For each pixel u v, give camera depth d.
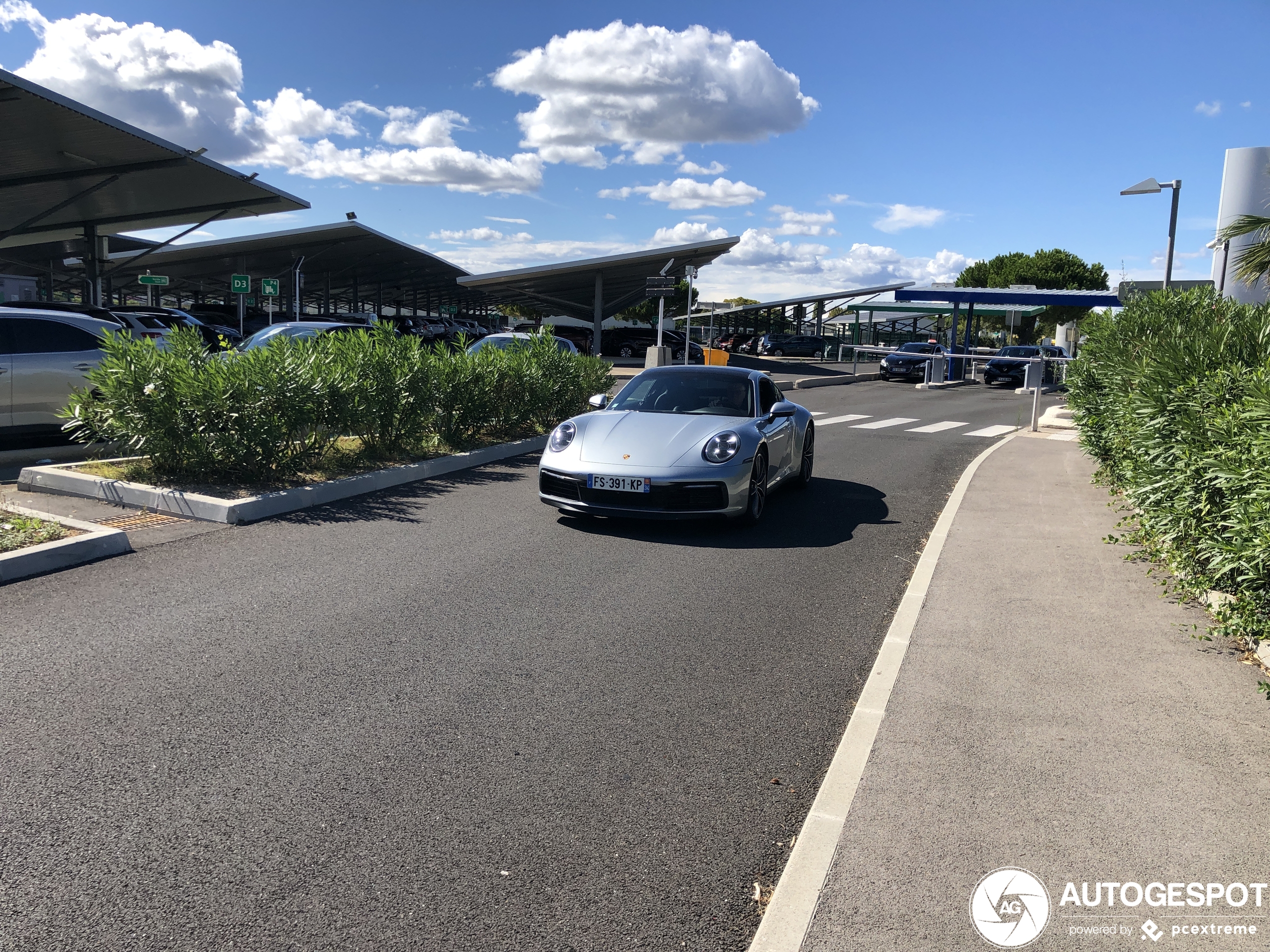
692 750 3.34
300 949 2.20
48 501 7.21
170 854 2.57
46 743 3.21
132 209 28.67
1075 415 10.05
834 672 4.17
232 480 7.75
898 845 2.64
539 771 3.14
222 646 4.21
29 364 9.48
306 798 2.90
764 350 47.56
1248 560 3.96
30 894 2.37
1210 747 3.29
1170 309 8.52
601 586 5.45
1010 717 3.54
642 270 38.62
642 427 7.29
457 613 4.83
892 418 18.20
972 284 69.38
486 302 78.94
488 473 9.57
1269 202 19.47
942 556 6.20
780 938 2.23
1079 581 5.56
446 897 2.42
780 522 7.55
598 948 2.24
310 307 65.62
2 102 16.95
